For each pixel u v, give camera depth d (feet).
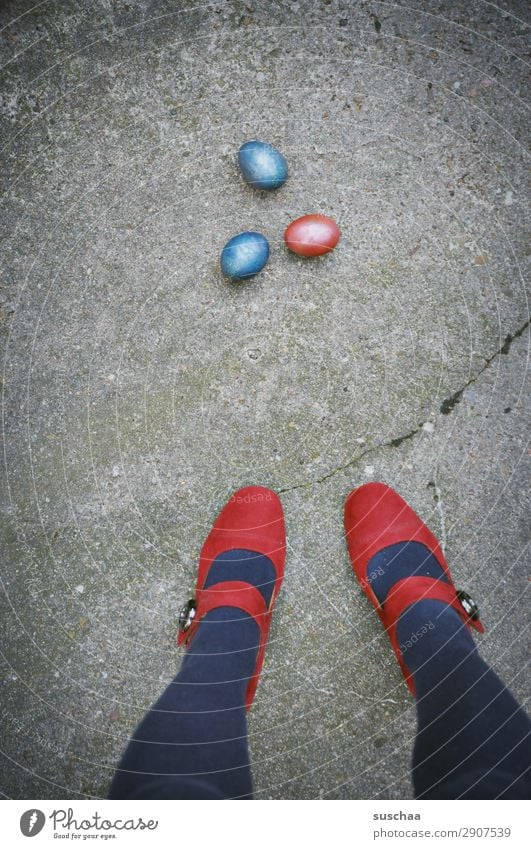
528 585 2.59
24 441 2.71
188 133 2.74
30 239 2.76
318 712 2.56
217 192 2.73
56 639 2.64
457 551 2.62
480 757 2.17
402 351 2.67
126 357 2.72
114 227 2.75
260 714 2.56
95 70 2.76
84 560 2.67
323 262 2.69
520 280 2.65
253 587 2.48
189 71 2.75
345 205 2.70
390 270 2.69
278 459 2.68
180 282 2.72
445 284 2.68
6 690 2.62
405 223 2.69
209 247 2.72
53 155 2.76
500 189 2.68
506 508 2.62
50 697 2.61
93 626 2.64
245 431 2.69
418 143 2.70
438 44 2.70
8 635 2.65
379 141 2.71
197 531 2.67
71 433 2.71
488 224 2.67
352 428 2.67
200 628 2.39
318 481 2.67
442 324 2.67
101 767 2.57
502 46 2.69
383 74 2.71
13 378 2.73
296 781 2.53
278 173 2.58
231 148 2.73
